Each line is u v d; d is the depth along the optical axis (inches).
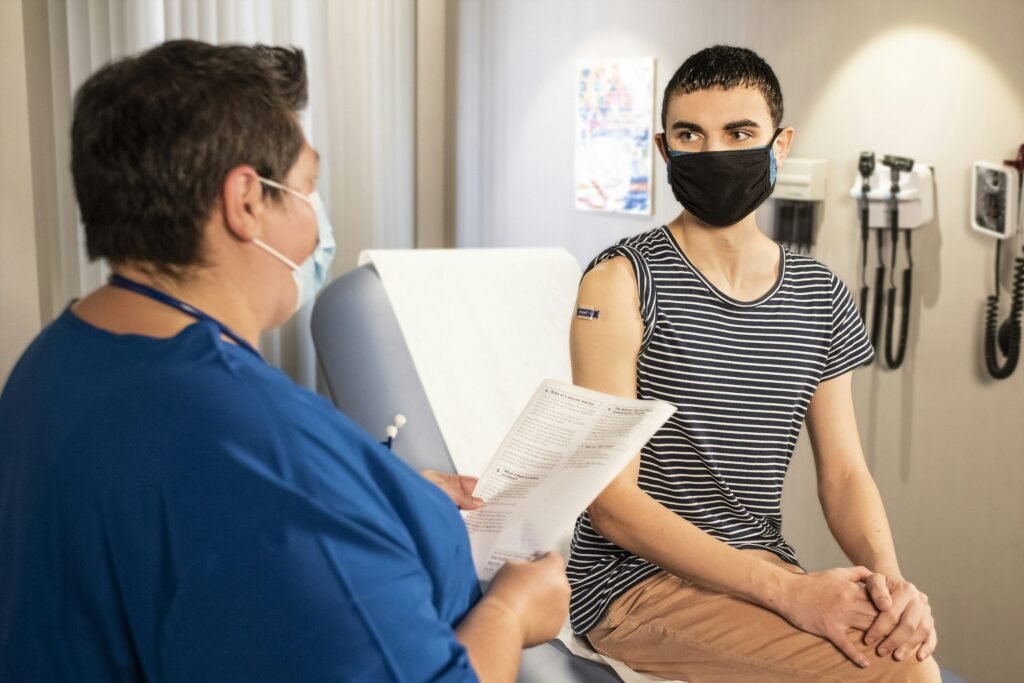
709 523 61.3
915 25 91.9
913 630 53.5
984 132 88.5
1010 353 88.4
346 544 30.4
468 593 37.0
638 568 61.6
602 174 120.6
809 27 99.4
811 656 54.4
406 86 137.5
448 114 140.4
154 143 30.9
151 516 29.4
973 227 89.7
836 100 98.3
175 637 29.4
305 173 34.4
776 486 63.4
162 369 30.5
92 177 31.8
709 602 58.2
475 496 48.4
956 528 94.7
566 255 100.5
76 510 29.5
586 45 120.6
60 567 29.8
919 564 98.0
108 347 31.2
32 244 106.3
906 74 93.0
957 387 93.0
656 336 60.5
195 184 31.3
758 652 55.5
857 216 97.7
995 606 92.8
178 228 31.6
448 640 32.5
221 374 30.5
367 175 136.7
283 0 126.2
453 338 89.0
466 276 93.0
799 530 108.2
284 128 33.0
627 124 116.9
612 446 45.1
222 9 122.0
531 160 129.8
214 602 29.3
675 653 58.2
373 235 138.1
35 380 31.7
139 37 116.8
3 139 103.8
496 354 90.6
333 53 132.4
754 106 59.4
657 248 61.5
